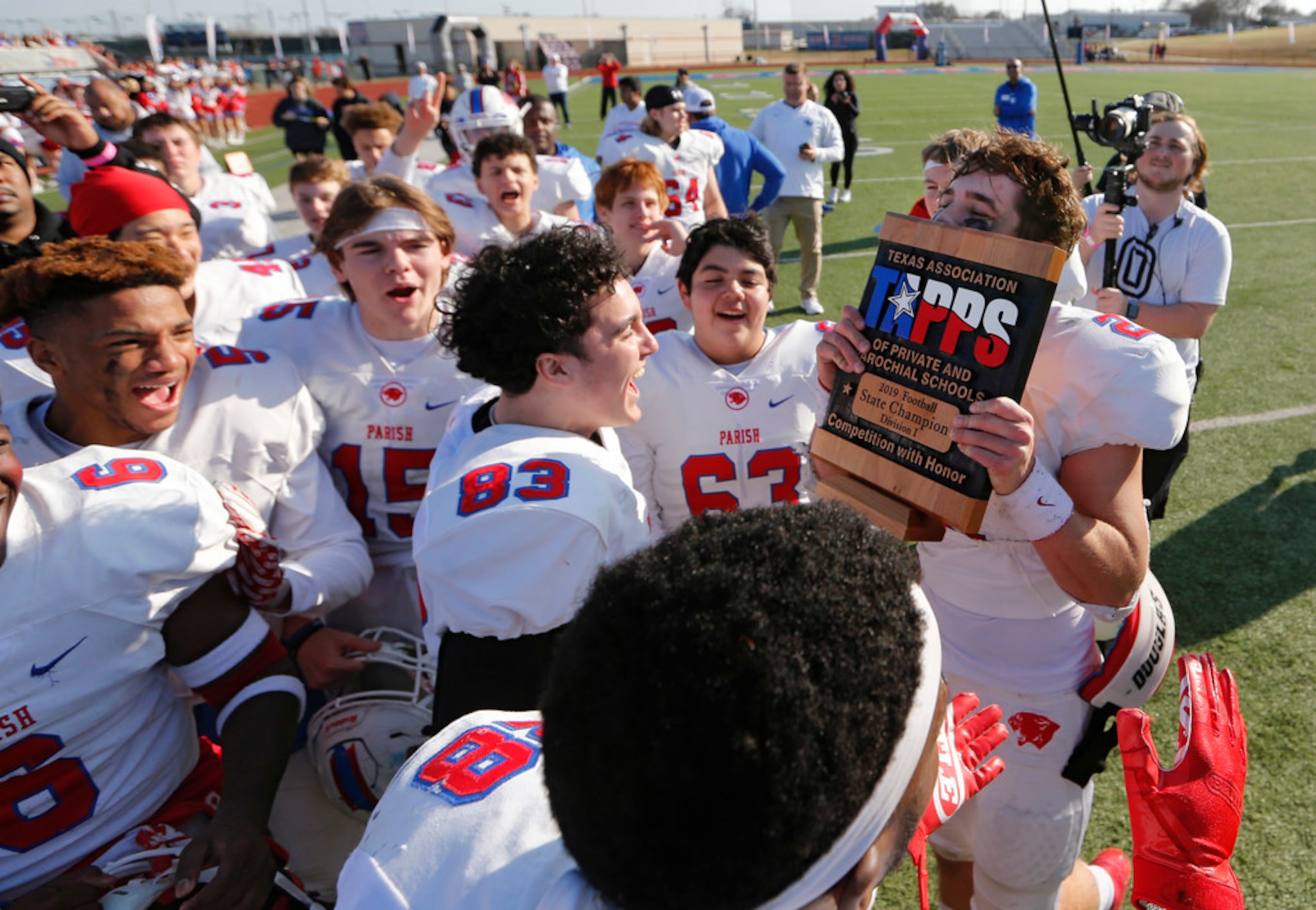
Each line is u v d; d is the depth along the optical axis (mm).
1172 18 69375
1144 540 1321
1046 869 1584
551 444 1371
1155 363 1265
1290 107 18125
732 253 2006
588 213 5246
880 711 557
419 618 2172
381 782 1676
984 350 1198
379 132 5547
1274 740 2418
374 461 2100
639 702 542
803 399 2102
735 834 530
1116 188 2795
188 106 17984
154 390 1532
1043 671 1519
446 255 2111
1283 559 3232
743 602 551
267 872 1323
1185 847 1018
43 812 1225
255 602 1525
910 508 1330
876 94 23719
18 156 2785
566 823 593
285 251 4434
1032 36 51531
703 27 54719
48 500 1197
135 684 1303
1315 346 5234
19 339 2049
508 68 20984
